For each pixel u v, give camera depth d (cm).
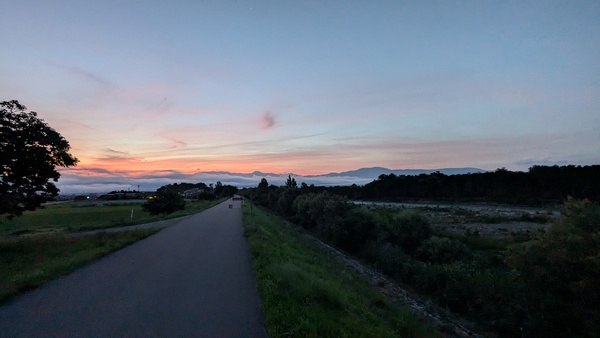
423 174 10519
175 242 1738
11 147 1505
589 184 6769
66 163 1688
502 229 3450
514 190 7981
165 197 4891
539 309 966
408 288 1662
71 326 613
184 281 941
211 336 575
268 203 7431
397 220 2450
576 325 901
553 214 4647
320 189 5784
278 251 1551
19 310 695
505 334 1109
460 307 1361
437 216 4959
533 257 963
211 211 4753
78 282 924
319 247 2648
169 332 590
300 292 807
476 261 1683
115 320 643
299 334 584
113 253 1401
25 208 1630
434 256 1981
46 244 1543
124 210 6294
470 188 8838
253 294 818
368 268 2061
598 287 840
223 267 1127
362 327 726
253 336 577
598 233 845
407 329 923
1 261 1158
